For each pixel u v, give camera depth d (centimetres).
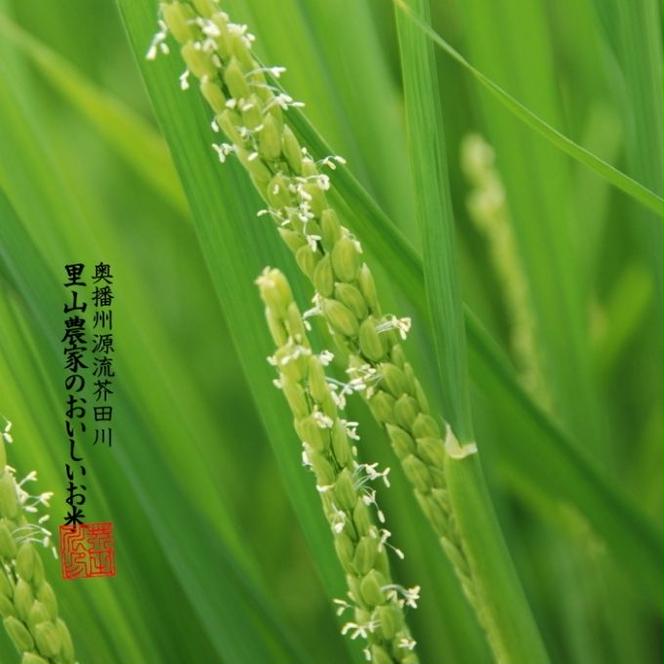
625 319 60
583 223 62
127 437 47
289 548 64
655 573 51
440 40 40
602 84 62
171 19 38
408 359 51
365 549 40
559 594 58
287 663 48
